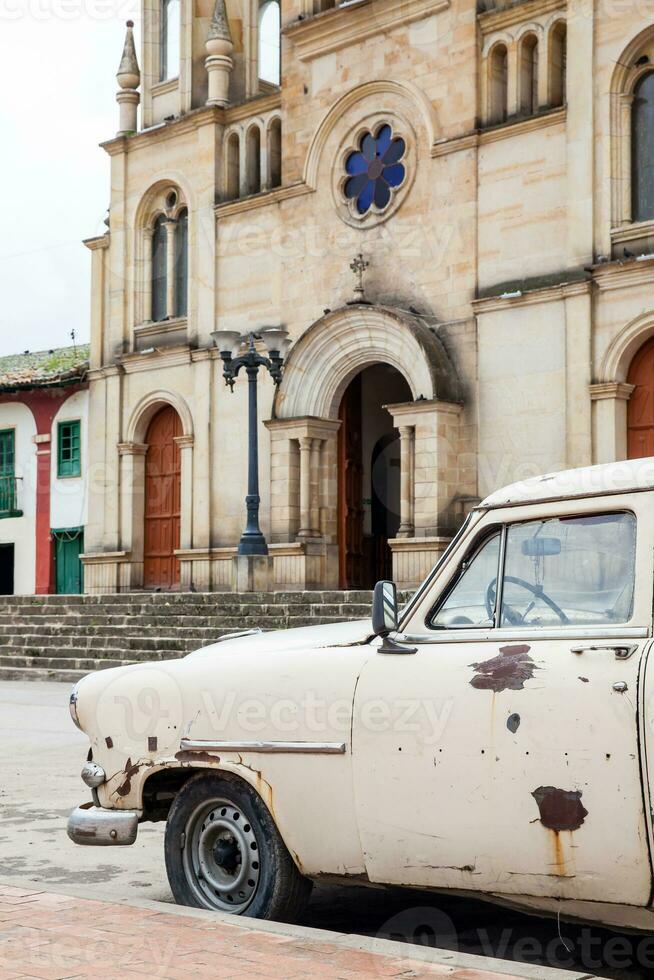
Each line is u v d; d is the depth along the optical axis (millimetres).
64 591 33062
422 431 22922
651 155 21234
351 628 6316
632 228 21031
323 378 25328
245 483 27094
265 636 6703
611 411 20922
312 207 26125
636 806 4711
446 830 5234
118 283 30406
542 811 4949
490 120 23438
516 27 23078
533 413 22000
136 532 29672
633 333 20719
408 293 24234
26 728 15133
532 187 22438
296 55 26453
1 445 34781
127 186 30344
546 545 5316
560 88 22703
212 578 27578
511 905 5160
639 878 4707
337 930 6133
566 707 4930
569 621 5160
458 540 5590
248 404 25906
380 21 24828
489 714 5145
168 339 29359
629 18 21156
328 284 25734
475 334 23000
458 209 23484
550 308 21859
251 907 5855
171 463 29484
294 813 5723
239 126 28188
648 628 4914
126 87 30734
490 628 5383
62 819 9500
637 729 4727
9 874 7719
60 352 38375
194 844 6172
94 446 30734
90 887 7297
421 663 5441
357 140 25469
